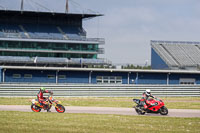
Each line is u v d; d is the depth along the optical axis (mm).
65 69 113250
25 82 108812
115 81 118125
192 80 124562
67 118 42625
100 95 100750
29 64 133875
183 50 156750
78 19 156875
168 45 159875
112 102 76562
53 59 138625
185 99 93375
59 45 141875
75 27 156375
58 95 97250
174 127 37375
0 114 45625
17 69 111250
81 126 36219
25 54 138375
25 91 94875
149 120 42938
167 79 121750
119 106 66625
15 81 111188
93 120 41406
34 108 52250
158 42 160250
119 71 117062
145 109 52031
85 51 144500
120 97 98750
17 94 94062
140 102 52656
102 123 38938
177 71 121312
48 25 152875
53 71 113938
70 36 149625
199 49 160125
